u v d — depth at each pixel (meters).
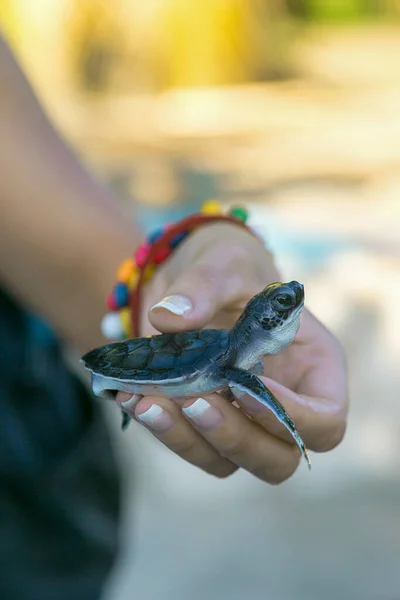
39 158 0.47
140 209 1.54
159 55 2.81
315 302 1.13
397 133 2.32
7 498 0.43
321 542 0.72
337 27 5.29
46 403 0.44
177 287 0.39
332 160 2.01
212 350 0.36
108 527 0.45
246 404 0.36
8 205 0.46
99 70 2.68
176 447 0.37
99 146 2.08
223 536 0.74
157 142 2.15
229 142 2.19
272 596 0.65
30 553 0.43
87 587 0.44
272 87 3.05
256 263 0.42
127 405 0.37
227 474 0.39
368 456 0.85
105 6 2.60
